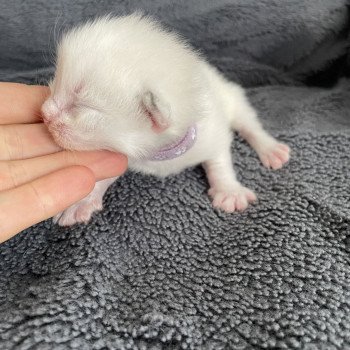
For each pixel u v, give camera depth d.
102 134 0.13
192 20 0.20
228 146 0.17
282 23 0.20
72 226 0.14
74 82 0.13
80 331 0.11
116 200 0.15
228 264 0.13
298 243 0.13
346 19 0.20
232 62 0.21
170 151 0.14
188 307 0.12
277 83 0.22
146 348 0.11
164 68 0.13
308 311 0.12
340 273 0.12
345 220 0.14
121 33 0.13
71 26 0.19
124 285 0.13
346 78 0.21
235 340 0.11
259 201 0.15
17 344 0.10
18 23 0.19
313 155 0.17
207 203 0.16
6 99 0.15
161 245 0.14
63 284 0.12
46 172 0.13
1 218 0.11
